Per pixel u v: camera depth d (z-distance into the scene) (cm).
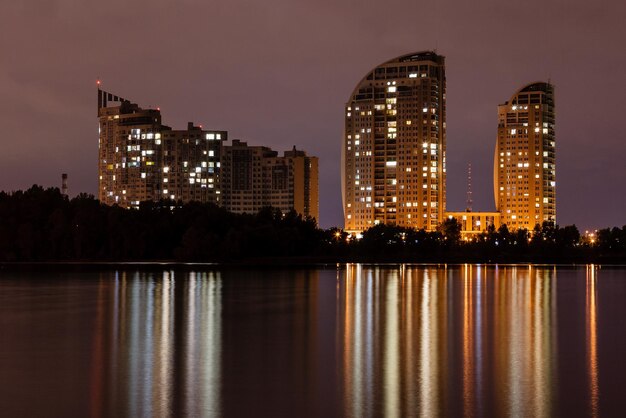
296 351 11331
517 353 11194
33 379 9406
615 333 13300
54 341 12275
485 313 16475
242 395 8638
